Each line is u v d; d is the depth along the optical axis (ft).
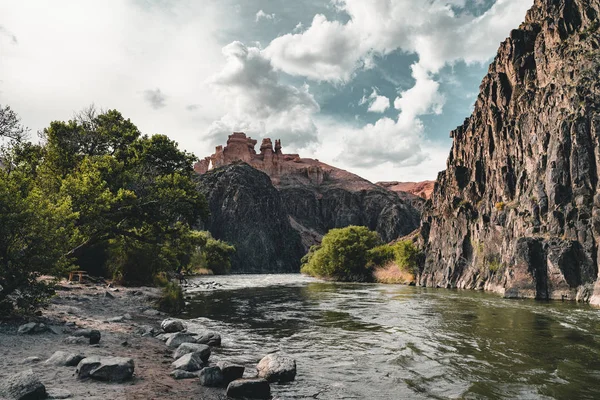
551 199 149.38
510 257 167.12
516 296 140.36
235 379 33.37
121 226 114.32
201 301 119.14
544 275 138.62
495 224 193.06
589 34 172.55
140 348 45.73
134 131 137.90
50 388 27.37
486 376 39.73
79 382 29.81
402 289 192.85
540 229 153.69
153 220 112.57
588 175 139.85
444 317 84.69
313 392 34.06
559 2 207.72
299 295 147.74
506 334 63.62
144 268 138.41
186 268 277.44
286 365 38.73
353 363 44.86
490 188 213.05
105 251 140.56
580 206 138.31
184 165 142.51
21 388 24.59
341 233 310.86
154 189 115.75
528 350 51.57
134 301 90.38
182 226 125.59
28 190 52.54
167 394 29.43
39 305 51.67
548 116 169.89
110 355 40.14
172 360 41.19
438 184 279.28
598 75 152.97
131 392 28.89
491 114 227.81
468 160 250.98
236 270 638.53
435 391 35.01
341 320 79.56
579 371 41.39
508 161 200.44
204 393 30.76
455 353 49.90
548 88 176.96
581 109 147.74
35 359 34.53
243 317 83.15
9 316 50.44
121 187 110.63
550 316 86.12
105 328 55.83
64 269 50.19
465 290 187.21
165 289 102.22
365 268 294.87
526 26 231.71
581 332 65.26
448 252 229.04
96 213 89.71
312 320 79.36
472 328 69.77
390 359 46.65
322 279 317.63
